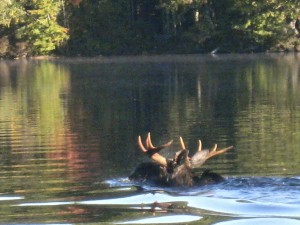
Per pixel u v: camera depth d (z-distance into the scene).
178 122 44.41
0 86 76.69
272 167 29.09
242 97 57.81
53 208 23.11
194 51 134.75
